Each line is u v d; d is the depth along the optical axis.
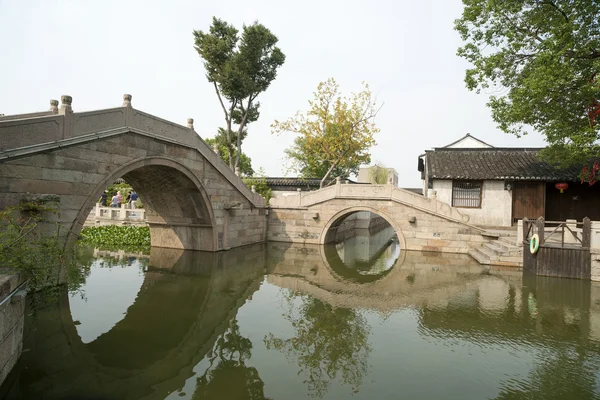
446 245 17.83
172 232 16.62
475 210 19.25
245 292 10.07
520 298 9.86
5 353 4.76
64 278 8.87
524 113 13.38
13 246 5.56
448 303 9.38
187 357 6.02
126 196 25.39
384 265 14.99
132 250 16.03
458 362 5.98
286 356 6.12
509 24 13.62
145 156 11.33
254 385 5.14
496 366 5.85
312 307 8.93
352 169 41.91
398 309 8.87
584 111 12.96
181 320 7.69
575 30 11.48
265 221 20.58
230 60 22.91
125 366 5.64
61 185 8.70
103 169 9.84
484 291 10.60
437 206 17.94
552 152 14.66
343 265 14.82
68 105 8.76
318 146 26.20
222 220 16.30
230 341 6.71
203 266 13.12
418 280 12.10
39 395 4.72
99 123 9.62
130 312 8.04
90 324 7.23
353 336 7.07
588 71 11.98
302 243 20.25
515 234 16.64
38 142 8.05
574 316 8.37
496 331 7.42
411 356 6.20
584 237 11.95
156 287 10.14
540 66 11.74
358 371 5.61
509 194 18.97
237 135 25.56
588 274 11.85
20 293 5.03
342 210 19.59
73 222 9.04
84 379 5.19
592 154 12.08
